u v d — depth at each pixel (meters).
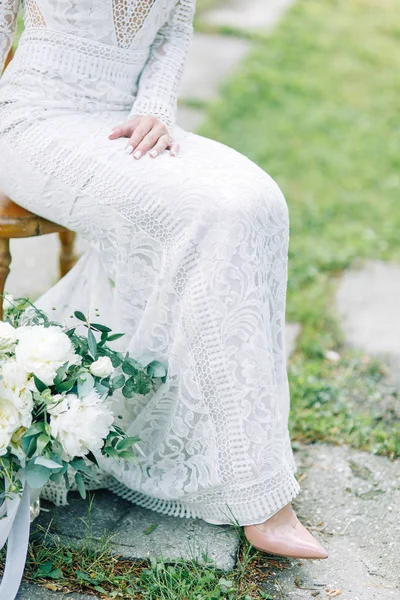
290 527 1.93
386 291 3.64
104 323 2.17
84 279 2.22
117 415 2.10
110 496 2.17
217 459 1.91
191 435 1.96
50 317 2.24
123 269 2.01
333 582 1.92
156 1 2.13
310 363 3.00
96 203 2.00
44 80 2.11
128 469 2.08
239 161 2.02
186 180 1.90
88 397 1.74
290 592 1.88
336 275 3.77
